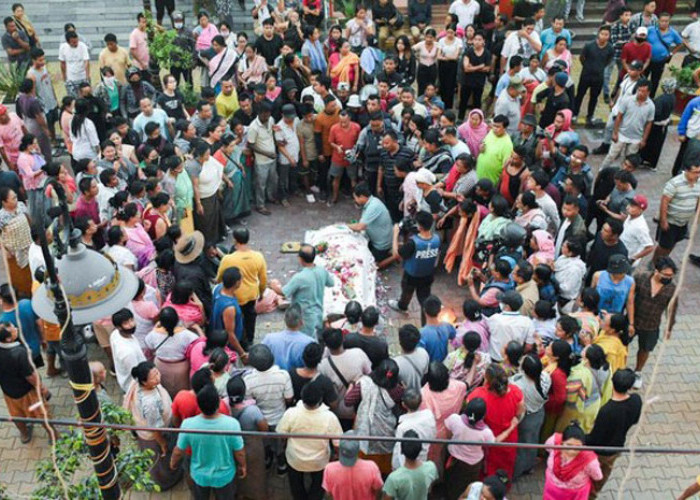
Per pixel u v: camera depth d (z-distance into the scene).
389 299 10.06
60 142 13.81
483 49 13.88
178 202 9.96
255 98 11.45
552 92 12.02
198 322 7.85
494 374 6.43
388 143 10.75
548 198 9.18
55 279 3.48
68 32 13.66
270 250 11.05
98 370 6.70
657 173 12.99
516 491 7.38
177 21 14.46
